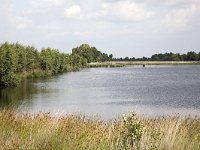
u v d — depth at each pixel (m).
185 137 10.21
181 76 102.19
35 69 92.12
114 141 9.84
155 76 102.19
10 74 61.12
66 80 79.88
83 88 59.38
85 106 35.72
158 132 10.44
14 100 41.91
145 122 12.57
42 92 51.78
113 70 157.00
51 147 9.49
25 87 60.88
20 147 9.50
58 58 110.25
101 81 77.81
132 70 159.50
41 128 11.10
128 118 9.86
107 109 33.12
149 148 9.24
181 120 13.63
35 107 34.78
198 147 9.38
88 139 9.94
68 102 39.31
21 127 11.55
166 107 34.44
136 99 42.09
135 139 9.47
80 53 196.12
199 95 46.41
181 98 42.78
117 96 45.94
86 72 127.56
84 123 12.90
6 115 13.57
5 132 11.02
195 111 31.42
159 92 51.53
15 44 82.62
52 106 35.72
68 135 10.38
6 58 61.50
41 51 98.12
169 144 9.34
